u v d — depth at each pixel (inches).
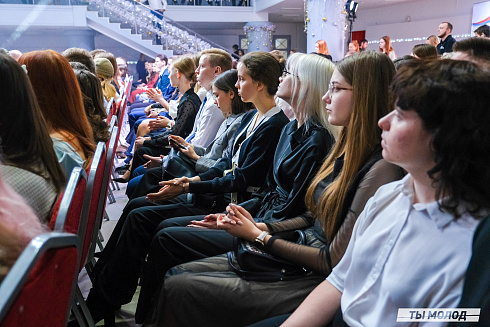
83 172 45.4
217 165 94.4
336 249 50.1
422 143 29.8
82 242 53.5
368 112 51.1
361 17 546.0
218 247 69.4
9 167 43.1
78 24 465.4
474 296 26.6
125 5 473.4
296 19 644.7
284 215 67.3
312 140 67.9
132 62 561.6
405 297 31.9
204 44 500.4
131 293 79.0
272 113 84.7
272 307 53.1
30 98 46.7
